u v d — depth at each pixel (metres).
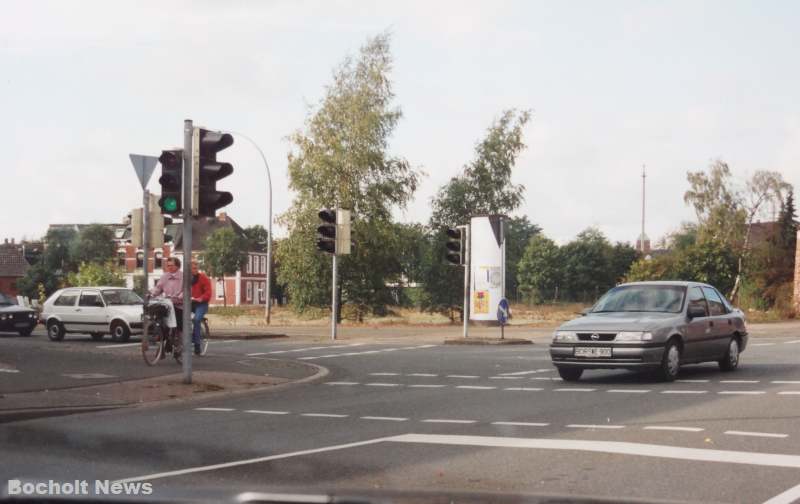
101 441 8.61
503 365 18.25
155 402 12.05
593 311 15.76
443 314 49.38
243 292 113.38
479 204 49.94
